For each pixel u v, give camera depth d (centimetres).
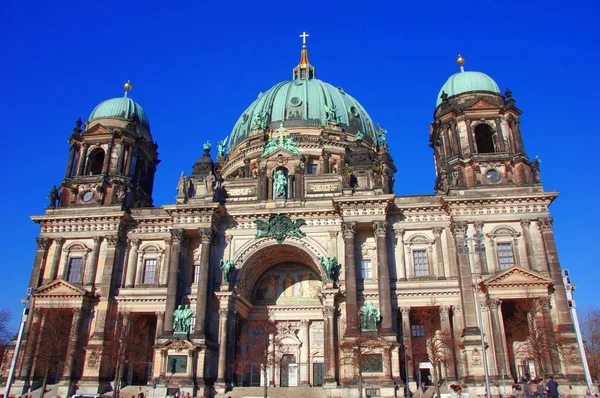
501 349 5738
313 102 9512
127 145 7750
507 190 6619
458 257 6297
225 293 6425
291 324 7231
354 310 6075
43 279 6956
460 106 7206
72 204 7375
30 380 6319
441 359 5628
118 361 5812
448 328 6138
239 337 6994
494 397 5462
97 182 7425
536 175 6738
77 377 6400
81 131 8025
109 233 7044
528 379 5272
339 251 6631
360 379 5250
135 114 8069
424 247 6631
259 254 6912
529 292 5909
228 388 6062
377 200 6438
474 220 6475
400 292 6344
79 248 7069
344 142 8875
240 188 7244
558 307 5934
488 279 5978
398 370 5709
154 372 5984
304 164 7425
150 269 7000
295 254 7156
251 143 9069
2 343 9950
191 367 5906
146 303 6738
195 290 6675
